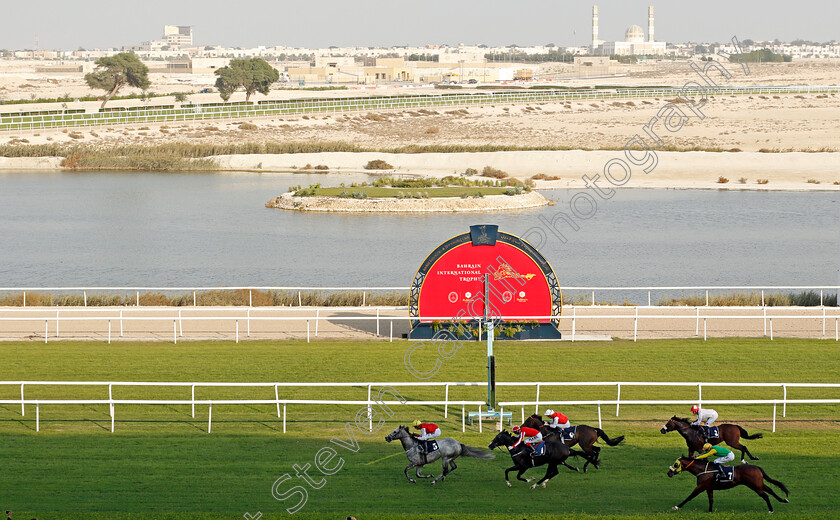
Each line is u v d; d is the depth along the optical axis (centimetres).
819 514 2898
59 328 5644
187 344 5231
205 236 10681
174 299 6975
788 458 3516
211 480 3256
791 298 6900
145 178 15500
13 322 5803
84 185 14625
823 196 13175
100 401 3841
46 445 3659
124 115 19738
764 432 3847
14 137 17662
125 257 9494
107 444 3678
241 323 5834
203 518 2847
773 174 14838
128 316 6028
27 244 10194
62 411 4156
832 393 4388
